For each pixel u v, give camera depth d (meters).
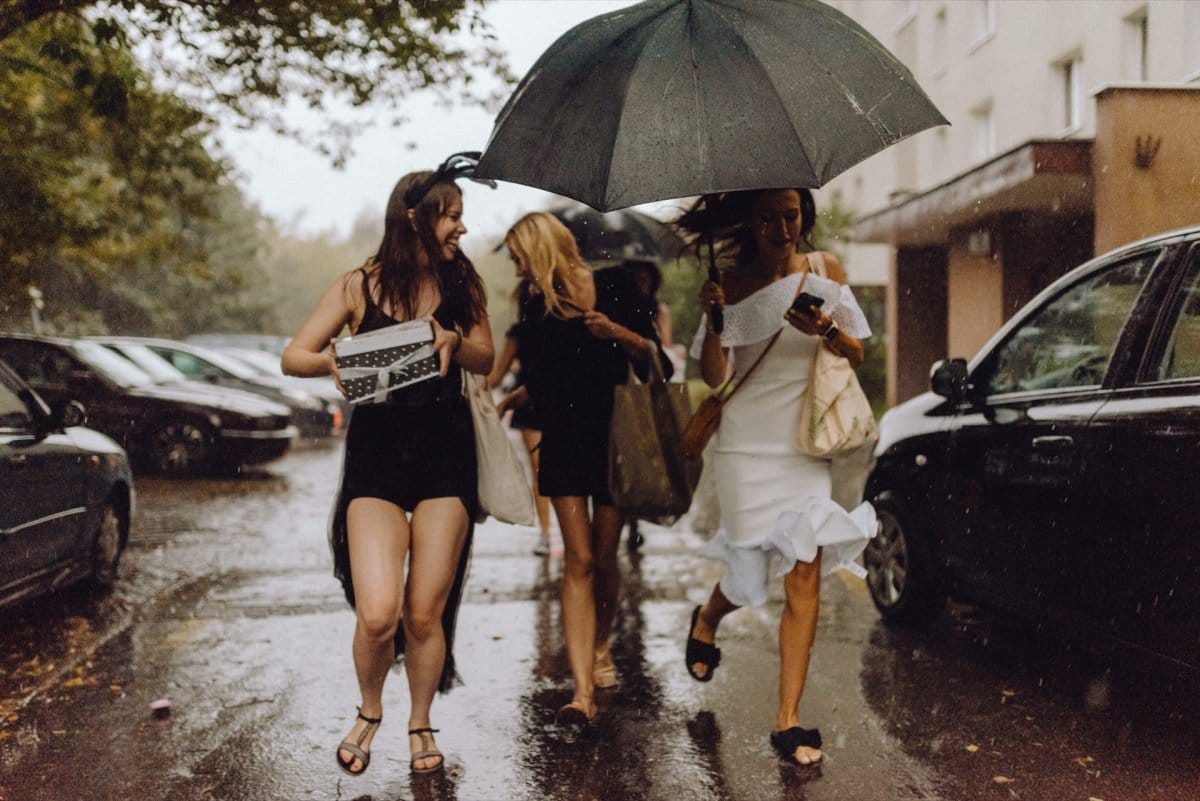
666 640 5.81
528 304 4.61
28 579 5.88
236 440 13.59
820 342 4.06
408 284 3.79
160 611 6.57
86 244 11.48
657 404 4.46
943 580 5.55
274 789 3.86
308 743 4.31
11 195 10.82
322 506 11.34
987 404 5.27
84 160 12.60
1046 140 12.49
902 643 5.64
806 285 4.10
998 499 4.95
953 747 4.18
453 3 7.14
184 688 5.03
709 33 3.64
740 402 4.22
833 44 3.68
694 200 4.34
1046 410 4.71
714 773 3.95
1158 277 4.37
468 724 4.52
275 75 7.98
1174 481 3.90
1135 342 4.36
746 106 3.52
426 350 3.63
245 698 4.88
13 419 5.90
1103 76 14.23
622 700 4.80
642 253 8.62
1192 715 4.52
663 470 4.45
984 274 16.78
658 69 3.61
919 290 20.80
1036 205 14.45
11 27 7.00
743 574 4.21
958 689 4.88
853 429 4.00
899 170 23.12
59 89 10.30
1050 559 4.60
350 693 4.95
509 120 3.79
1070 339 4.82
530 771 4.00
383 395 3.64
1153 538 4.00
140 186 11.75
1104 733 4.31
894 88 3.66
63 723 4.55
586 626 4.50
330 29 7.46
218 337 26.66
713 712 4.62
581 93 3.68
